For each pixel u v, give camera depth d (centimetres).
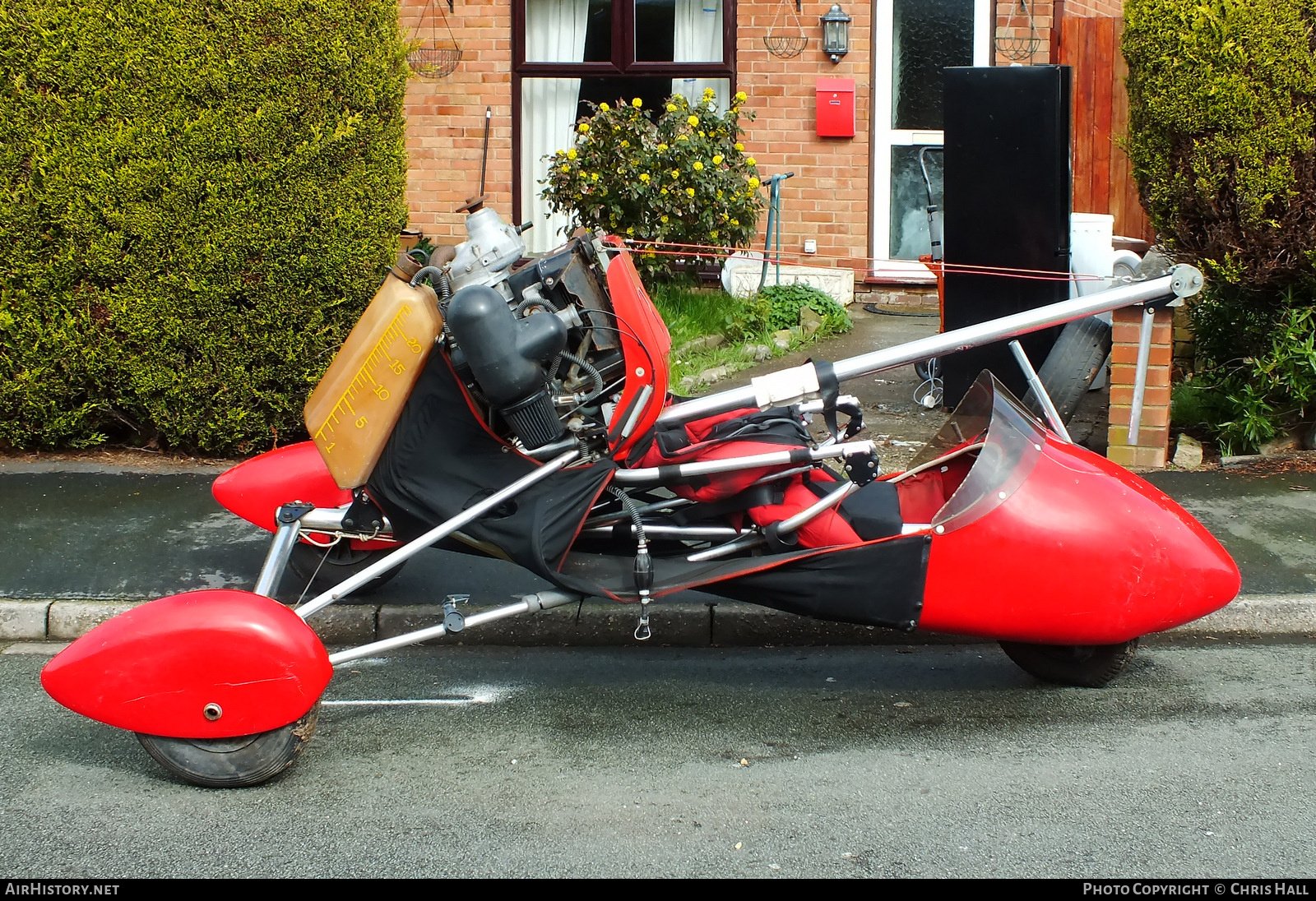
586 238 419
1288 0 626
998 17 1125
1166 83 660
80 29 663
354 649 398
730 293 1059
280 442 737
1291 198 641
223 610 364
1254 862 316
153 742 368
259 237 688
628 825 344
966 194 759
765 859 323
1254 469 680
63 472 706
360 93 686
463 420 403
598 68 1162
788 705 438
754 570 403
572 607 510
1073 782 366
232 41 668
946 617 407
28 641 514
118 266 686
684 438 427
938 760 386
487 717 430
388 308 399
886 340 1005
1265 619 503
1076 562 398
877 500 430
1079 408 788
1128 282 681
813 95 1141
